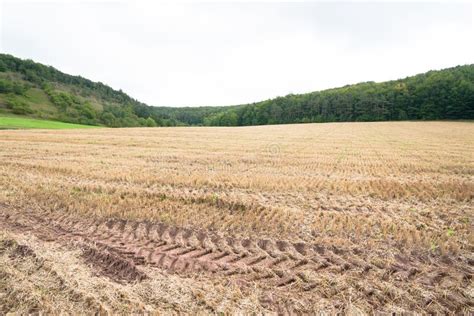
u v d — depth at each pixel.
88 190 8.05
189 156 15.10
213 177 10.02
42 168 11.11
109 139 24.72
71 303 3.43
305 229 5.53
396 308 3.33
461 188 8.75
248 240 5.08
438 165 12.93
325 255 4.54
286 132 35.56
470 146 20.70
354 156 15.64
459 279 3.89
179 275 4.00
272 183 9.27
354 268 4.14
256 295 3.54
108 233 5.34
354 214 6.43
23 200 6.98
